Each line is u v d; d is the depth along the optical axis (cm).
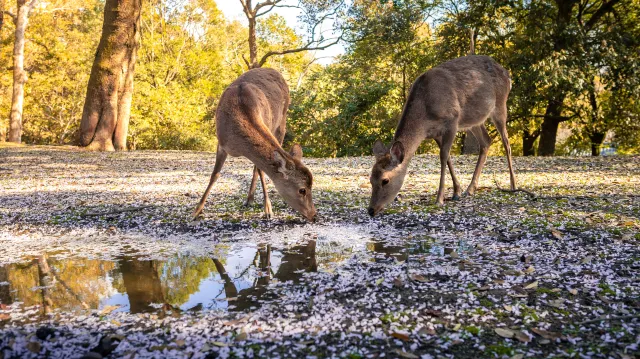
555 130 2439
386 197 571
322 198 722
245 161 1418
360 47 2711
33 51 3625
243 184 891
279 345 255
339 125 2391
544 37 1881
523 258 396
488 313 292
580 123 2566
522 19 2102
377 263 402
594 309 295
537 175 944
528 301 310
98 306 319
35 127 3659
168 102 3183
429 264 394
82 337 268
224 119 527
